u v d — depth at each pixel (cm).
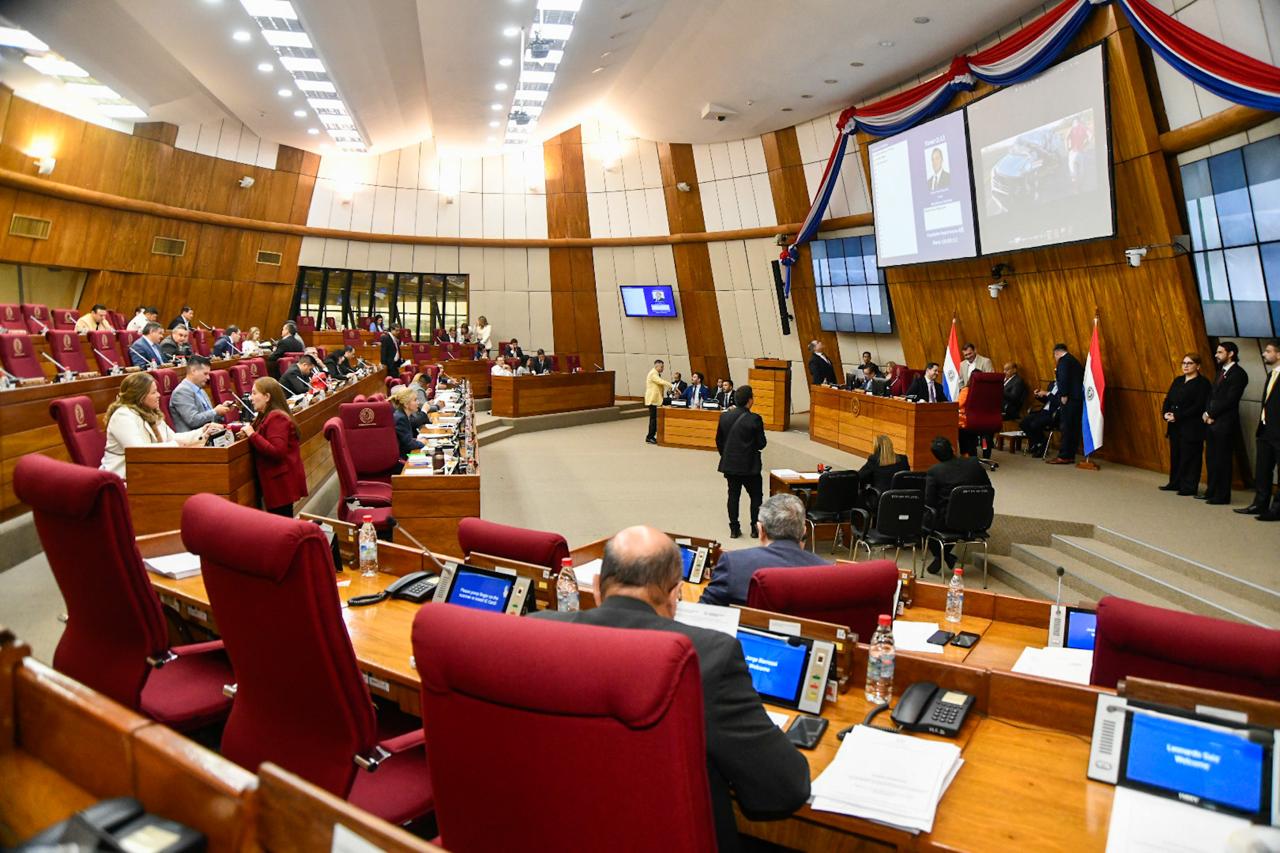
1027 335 1193
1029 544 766
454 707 149
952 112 1152
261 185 1759
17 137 1235
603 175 2016
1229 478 827
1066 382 1062
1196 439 862
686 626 188
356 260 1941
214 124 1627
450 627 151
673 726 134
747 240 1827
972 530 680
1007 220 1097
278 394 604
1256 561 623
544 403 1781
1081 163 971
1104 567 680
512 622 147
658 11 1155
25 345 786
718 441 852
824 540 821
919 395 1124
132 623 266
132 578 262
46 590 502
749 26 1179
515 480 1144
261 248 1794
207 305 1716
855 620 288
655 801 137
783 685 260
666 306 1977
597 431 1727
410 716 298
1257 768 189
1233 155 830
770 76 1345
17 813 121
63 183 1335
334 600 211
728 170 1822
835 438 1308
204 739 324
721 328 1944
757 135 1725
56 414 564
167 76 1227
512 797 147
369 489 691
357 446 740
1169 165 916
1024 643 352
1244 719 197
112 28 1021
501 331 2088
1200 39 791
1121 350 1037
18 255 1291
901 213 1295
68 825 105
